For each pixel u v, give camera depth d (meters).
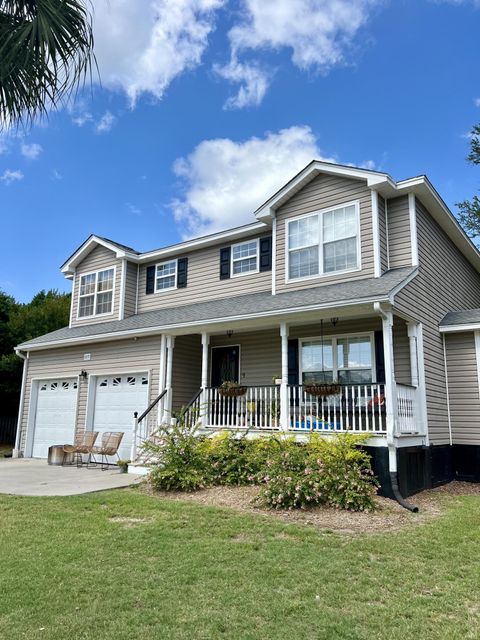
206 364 11.59
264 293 12.74
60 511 6.88
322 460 7.62
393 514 7.02
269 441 8.73
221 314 11.16
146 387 13.00
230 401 11.11
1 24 3.83
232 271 13.96
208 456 9.17
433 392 10.65
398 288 9.08
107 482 9.58
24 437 15.77
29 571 4.44
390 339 8.85
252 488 8.40
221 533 5.80
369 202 10.97
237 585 4.18
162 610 3.67
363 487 7.25
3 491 8.59
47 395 15.60
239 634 3.32
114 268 16.16
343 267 11.12
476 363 11.17
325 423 10.12
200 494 8.18
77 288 17.19
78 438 13.70
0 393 22.33
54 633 3.29
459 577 4.48
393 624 3.51
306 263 11.74
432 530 6.12
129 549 5.15
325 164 11.55
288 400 9.81
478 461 10.82
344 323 11.44
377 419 10.46
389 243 11.12
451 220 12.44
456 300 13.51
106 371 13.92
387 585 4.25
